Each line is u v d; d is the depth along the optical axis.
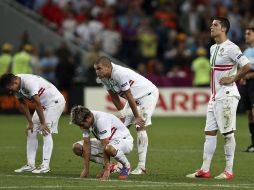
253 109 50.38
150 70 88.88
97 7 96.94
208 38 91.56
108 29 94.12
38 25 92.69
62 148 52.81
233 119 38.03
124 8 97.25
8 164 43.72
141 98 40.31
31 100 39.78
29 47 81.69
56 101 40.28
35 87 39.12
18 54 81.50
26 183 35.16
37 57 86.62
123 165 37.19
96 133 36.75
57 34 93.38
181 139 59.50
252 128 50.75
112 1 98.00
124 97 39.78
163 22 96.00
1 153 49.69
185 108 83.31
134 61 92.81
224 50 37.84
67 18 95.38
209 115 38.38
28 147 40.31
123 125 37.47
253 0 100.50
